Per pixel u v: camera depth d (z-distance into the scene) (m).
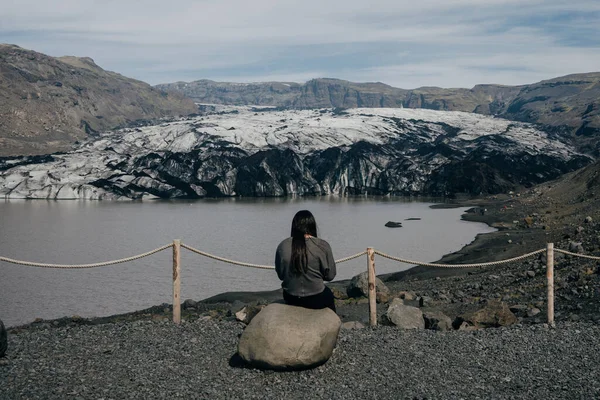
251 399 3.77
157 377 4.11
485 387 3.95
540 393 3.83
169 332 5.30
